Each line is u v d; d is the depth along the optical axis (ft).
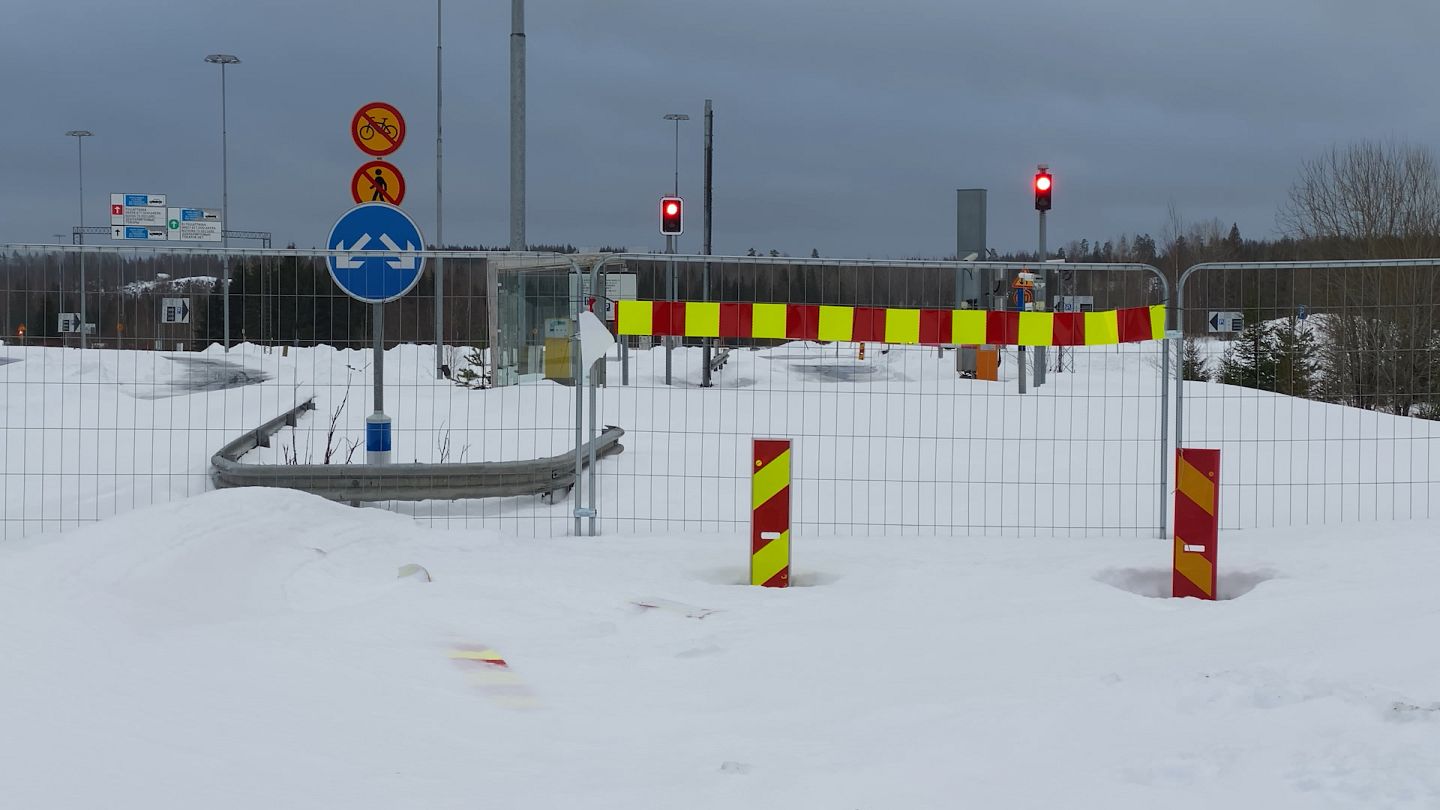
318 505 31.27
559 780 14.01
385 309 46.50
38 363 65.98
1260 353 58.03
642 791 13.51
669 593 26.11
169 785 12.85
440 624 22.72
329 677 18.44
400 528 31.22
